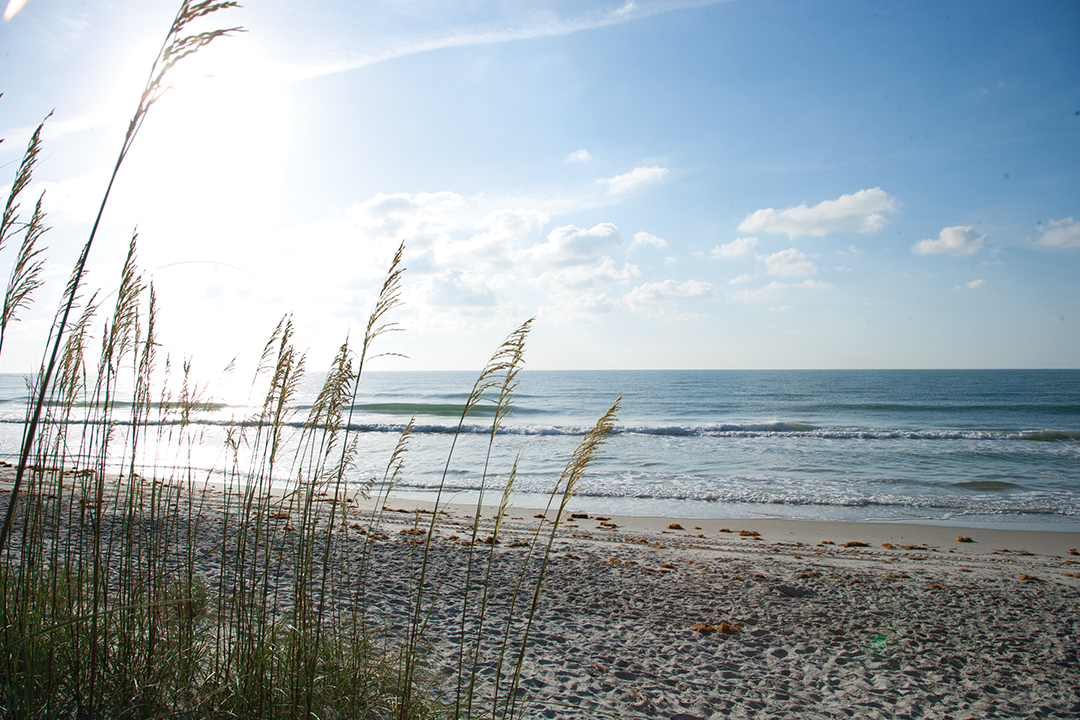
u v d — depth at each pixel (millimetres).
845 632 6609
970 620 7082
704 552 10734
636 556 9859
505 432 32719
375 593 6379
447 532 10969
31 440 1748
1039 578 9250
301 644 2861
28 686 2521
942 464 22844
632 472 20984
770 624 6777
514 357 2574
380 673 3379
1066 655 6086
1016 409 51312
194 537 3383
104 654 2797
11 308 2365
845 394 68750
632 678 5020
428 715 3096
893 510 15930
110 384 2926
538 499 16500
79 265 1842
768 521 14500
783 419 45375
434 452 24188
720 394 69875
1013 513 15656
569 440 29594
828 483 19219
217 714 2697
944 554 11555
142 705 2721
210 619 3314
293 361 3082
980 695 5152
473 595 7047
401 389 79562
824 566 9680
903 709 4820
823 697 4969
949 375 125812
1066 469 21891
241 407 3391
